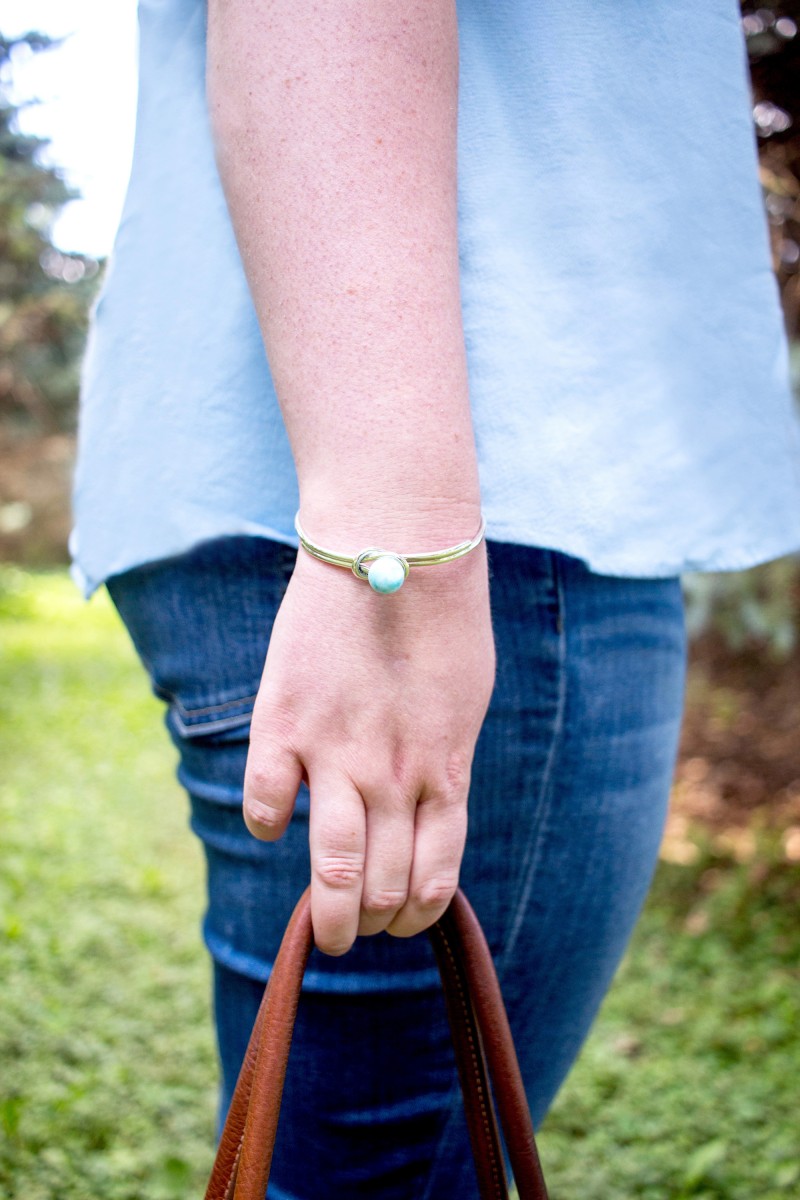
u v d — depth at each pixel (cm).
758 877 346
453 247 72
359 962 90
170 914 344
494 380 85
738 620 314
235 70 71
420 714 70
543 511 85
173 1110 234
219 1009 100
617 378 90
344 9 68
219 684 91
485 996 81
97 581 97
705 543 95
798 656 416
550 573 88
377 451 68
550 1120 239
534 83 88
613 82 90
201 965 307
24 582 1125
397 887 72
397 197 69
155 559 91
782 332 103
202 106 92
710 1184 214
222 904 96
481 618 72
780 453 102
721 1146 216
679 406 94
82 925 329
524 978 96
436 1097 95
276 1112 74
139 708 650
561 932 95
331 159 68
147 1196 199
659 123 92
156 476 91
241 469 88
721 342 97
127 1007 279
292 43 69
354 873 71
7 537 1202
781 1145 224
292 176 69
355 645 69
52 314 666
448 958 85
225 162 73
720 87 96
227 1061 101
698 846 366
